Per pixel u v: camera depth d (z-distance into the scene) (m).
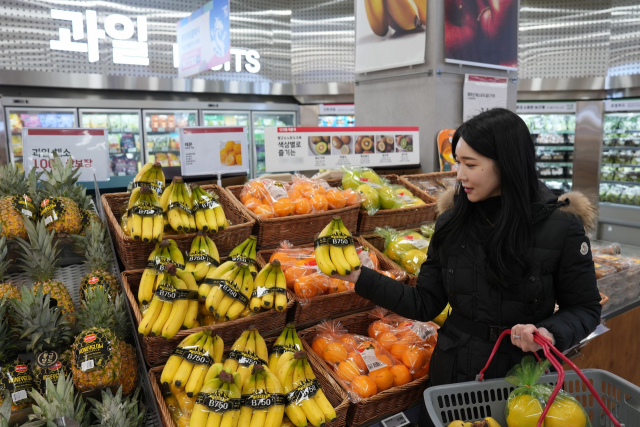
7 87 5.56
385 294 1.56
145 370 1.49
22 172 2.04
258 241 2.05
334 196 2.21
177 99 6.58
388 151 3.04
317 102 7.43
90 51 6.00
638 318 2.60
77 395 1.32
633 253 6.11
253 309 1.60
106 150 2.51
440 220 1.54
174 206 1.76
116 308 1.58
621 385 1.30
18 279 1.75
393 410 1.67
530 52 6.93
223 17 4.71
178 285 1.48
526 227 1.34
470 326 1.48
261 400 1.31
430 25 3.58
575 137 6.77
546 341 1.17
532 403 1.24
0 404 1.31
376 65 4.07
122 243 1.72
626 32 6.42
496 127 1.30
